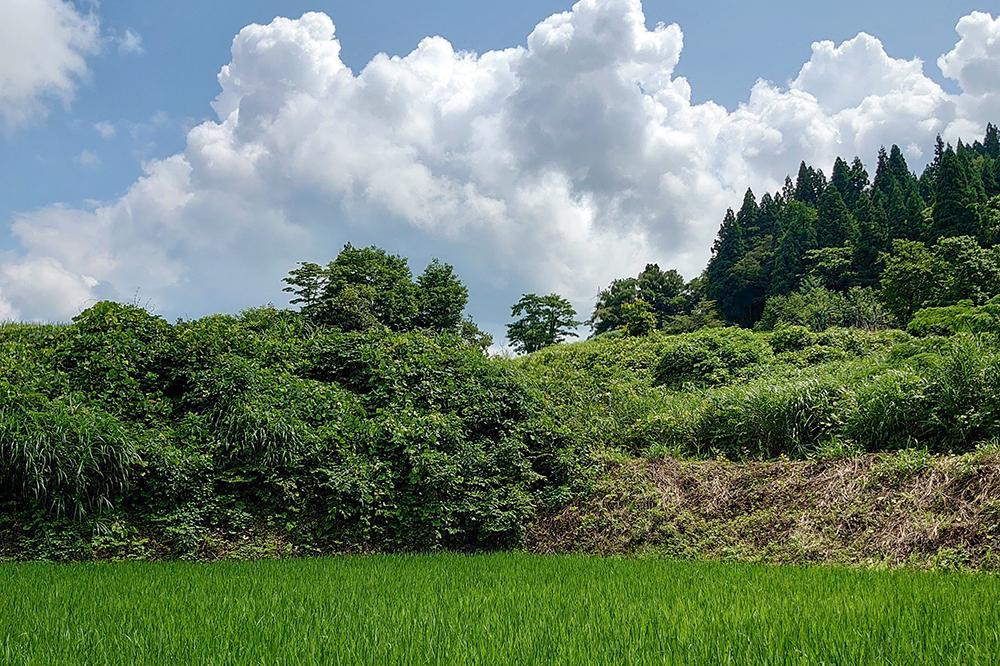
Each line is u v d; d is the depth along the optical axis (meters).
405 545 10.80
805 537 9.03
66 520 9.10
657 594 5.73
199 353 11.82
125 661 3.69
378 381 12.47
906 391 11.02
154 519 9.59
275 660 3.64
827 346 20.20
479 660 3.63
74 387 10.73
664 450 12.83
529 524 11.52
